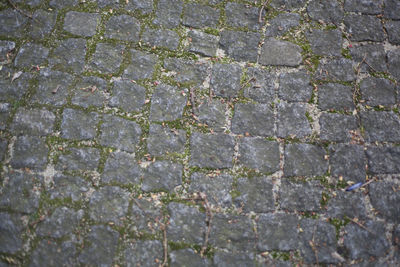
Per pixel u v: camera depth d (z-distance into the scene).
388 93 1.93
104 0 2.00
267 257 1.77
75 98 1.88
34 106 1.86
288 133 1.87
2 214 1.77
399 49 1.99
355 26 2.01
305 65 1.95
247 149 1.85
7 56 1.92
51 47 1.94
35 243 1.75
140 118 1.87
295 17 2.01
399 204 1.82
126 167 1.82
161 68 1.93
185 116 1.88
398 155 1.86
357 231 1.80
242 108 1.89
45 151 1.82
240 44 1.97
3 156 1.82
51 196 1.79
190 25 1.99
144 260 1.75
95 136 1.84
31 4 1.98
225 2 2.02
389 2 2.04
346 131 1.88
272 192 1.82
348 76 1.94
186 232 1.78
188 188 1.82
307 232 1.79
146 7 2.00
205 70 1.93
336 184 1.83
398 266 1.78
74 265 1.74
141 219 1.78
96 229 1.77
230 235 1.78
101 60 1.93
